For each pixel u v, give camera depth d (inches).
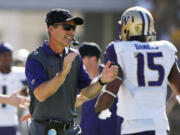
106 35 2352.4
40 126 636.1
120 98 662.5
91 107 843.4
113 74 621.0
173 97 762.2
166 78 665.0
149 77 653.3
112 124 831.7
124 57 648.4
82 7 2121.1
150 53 657.0
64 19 622.2
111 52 652.1
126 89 653.9
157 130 646.5
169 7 1926.7
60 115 634.2
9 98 731.4
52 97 629.9
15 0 2101.4
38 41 3816.4
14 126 1024.2
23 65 1175.0
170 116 1910.7
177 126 1836.9
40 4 2097.7
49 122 632.4
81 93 670.5
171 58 668.7
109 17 2338.8
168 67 665.0
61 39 626.2
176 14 1926.7
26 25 3772.1
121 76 647.1
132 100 650.8
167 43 674.8
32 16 3779.5
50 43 636.1
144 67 652.1
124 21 679.1
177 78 673.6
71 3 2114.9
